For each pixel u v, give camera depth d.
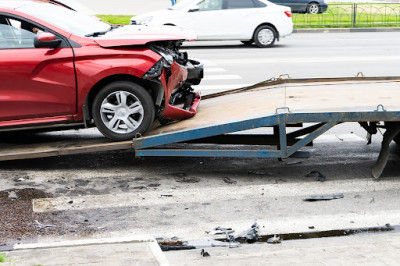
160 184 7.24
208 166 8.00
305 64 16.59
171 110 7.84
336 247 5.05
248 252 5.27
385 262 4.64
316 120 6.99
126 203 6.59
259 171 7.74
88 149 7.47
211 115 8.03
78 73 7.52
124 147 7.41
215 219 6.11
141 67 7.46
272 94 8.66
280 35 21.06
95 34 7.91
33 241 5.54
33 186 7.15
